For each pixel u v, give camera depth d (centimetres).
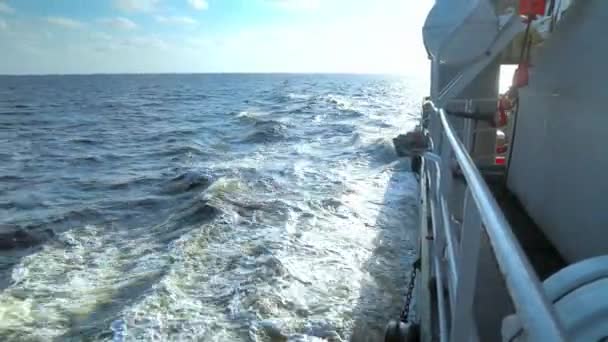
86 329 630
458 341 136
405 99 5512
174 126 3428
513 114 542
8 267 877
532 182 446
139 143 2647
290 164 1695
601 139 285
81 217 1208
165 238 980
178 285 724
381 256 816
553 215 378
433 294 336
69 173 1877
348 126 2780
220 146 2317
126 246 950
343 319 626
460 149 174
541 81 425
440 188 287
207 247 877
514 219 449
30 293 738
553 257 364
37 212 1281
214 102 5972
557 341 56
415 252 826
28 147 2603
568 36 350
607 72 275
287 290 695
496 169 598
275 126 2723
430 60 654
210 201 1163
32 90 9719
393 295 685
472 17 466
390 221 995
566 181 348
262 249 846
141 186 1576
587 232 308
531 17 396
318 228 962
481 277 306
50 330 633
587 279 148
